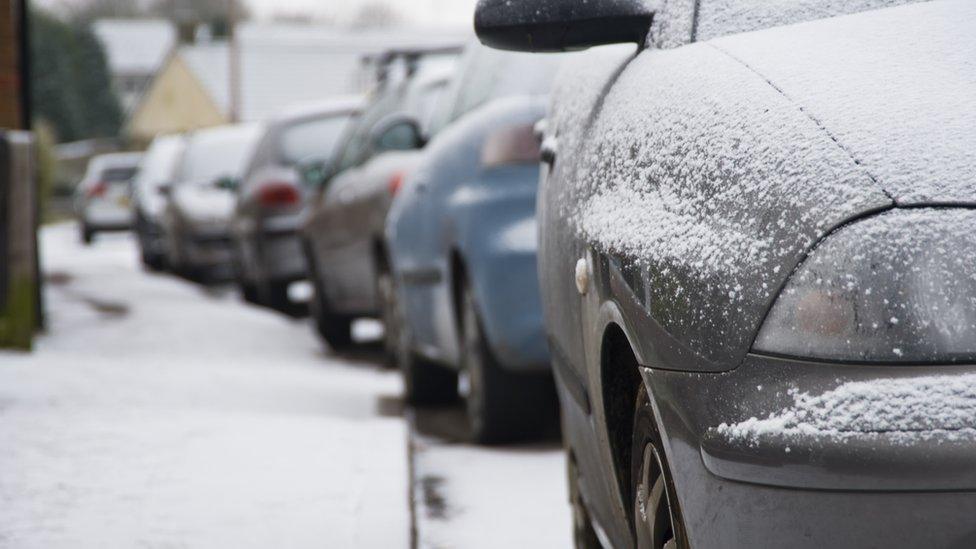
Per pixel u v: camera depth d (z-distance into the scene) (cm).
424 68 1738
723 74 544
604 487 660
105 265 4044
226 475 930
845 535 426
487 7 657
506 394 1184
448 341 1297
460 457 1178
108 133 15362
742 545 447
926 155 455
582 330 647
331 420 1153
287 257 2550
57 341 1920
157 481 911
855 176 455
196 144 3934
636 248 532
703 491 462
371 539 782
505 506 991
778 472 433
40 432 1066
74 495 869
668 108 563
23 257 1573
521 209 1130
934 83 484
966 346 425
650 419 537
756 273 459
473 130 1184
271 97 13762
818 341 439
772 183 472
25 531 786
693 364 471
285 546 766
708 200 496
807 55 530
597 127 654
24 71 1888
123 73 18575
